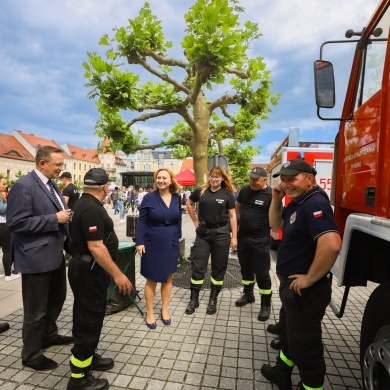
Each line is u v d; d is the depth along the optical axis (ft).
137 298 14.93
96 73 17.69
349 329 12.10
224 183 14.07
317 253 6.44
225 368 9.38
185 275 18.93
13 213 8.80
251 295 14.46
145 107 19.39
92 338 7.95
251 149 43.19
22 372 9.04
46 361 9.18
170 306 14.23
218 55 15.43
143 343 10.80
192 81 19.83
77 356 7.90
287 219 7.59
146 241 11.95
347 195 8.62
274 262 23.50
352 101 8.71
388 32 6.52
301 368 7.05
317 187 7.23
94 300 7.91
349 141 8.57
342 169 9.14
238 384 8.64
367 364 6.62
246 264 13.92
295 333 6.97
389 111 6.13
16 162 228.43
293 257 7.22
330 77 8.55
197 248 13.79
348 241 7.22
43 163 9.50
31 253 8.98
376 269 7.51
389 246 7.20
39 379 8.73
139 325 12.21
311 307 6.84
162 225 11.87
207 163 21.81
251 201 13.14
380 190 6.34
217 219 13.53
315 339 6.90
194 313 13.43
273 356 10.07
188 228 47.37
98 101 18.44
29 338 9.05
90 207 7.84
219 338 11.22
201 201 13.93
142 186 84.79
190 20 16.90
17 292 15.64
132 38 17.99
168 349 10.43
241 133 29.19
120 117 20.61
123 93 17.52
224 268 13.64
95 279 7.89
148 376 8.95
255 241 12.98
